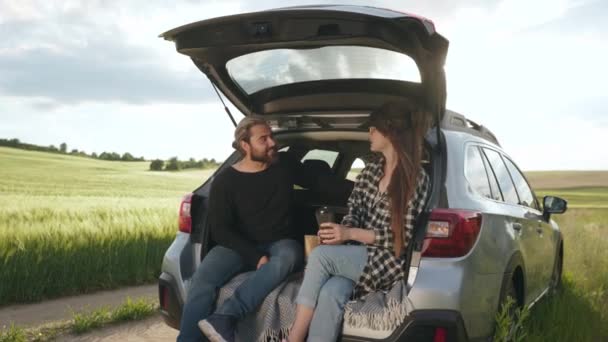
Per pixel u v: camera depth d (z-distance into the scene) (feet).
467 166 10.60
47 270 22.65
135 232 27.27
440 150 10.07
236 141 11.08
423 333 8.72
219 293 10.37
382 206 9.76
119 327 16.52
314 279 9.52
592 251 27.53
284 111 12.37
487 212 10.25
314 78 11.73
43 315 18.94
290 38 9.62
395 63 10.22
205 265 10.60
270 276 10.06
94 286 24.11
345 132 12.21
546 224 15.85
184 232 11.41
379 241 9.42
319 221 10.15
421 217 9.29
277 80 12.12
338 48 10.25
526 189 15.28
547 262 15.83
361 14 8.84
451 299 8.79
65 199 66.54
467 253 9.20
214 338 9.55
